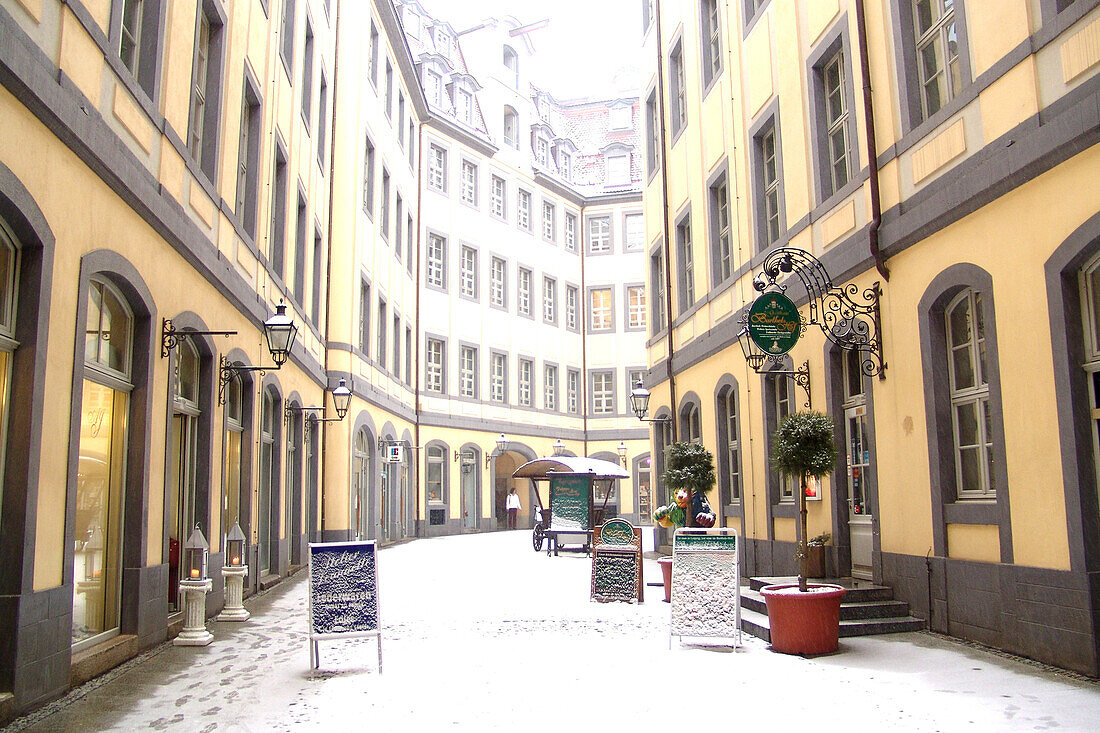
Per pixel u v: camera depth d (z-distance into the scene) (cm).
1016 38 780
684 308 1844
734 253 1499
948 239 881
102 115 722
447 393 3138
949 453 898
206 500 1057
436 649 852
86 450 737
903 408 966
